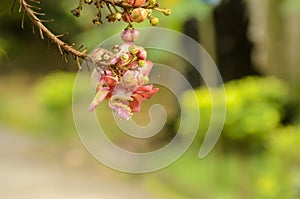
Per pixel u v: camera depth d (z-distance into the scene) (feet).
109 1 5.77
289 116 29.78
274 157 24.13
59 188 29.22
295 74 31.37
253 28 29.50
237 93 23.66
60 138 37.50
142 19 5.79
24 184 29.91
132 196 27.37
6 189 29.22
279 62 30.66
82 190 28.73
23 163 33.60
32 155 35.12
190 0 18.21
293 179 23.65
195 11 18.31
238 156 24.49
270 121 24.12
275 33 29.78
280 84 28.45
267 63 30.35
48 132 38.50
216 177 25.44
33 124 40.55
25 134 39.52
